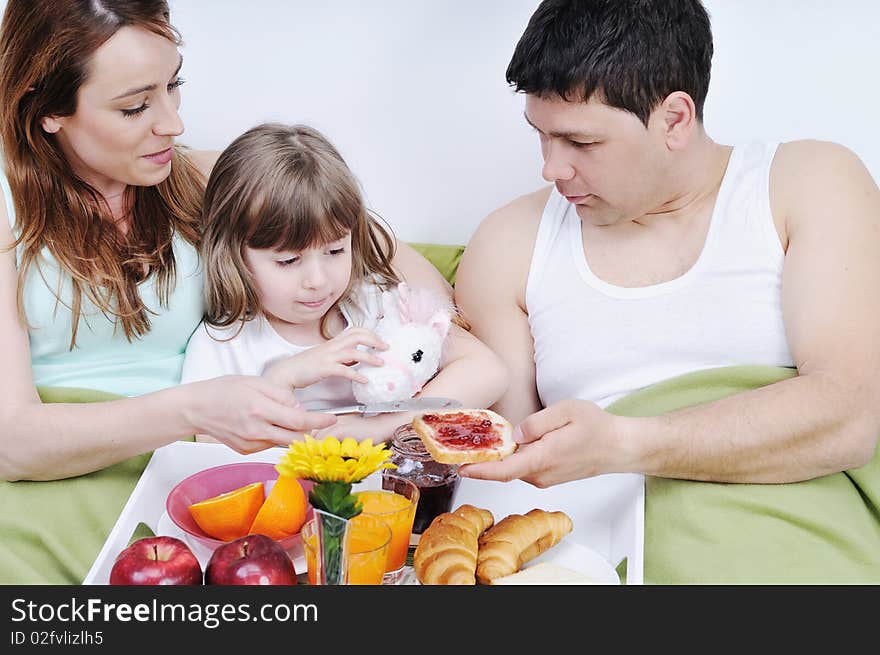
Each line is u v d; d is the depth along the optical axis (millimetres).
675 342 1640
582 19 1486
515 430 1420
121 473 1559
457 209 2168
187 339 1761
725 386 1588
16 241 1566
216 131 2137
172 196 1729
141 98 1493
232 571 1205
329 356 1552
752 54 2059
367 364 1603
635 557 1354
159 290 1674
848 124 2082
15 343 1535
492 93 2072
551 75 1496
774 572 1359
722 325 1626
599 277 1716
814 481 1499
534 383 1805
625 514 1465
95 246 1621
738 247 1639
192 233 1729
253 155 1619
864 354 1489
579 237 1747
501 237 1813
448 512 1439
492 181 2139
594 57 1472
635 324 1663
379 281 1798
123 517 1391
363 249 1778
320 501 1139
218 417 1414
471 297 1838
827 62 2049
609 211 1629
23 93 1508
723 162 1696
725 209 1656
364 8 2037
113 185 1665
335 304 1770
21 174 1571
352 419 1576
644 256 1693
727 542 1400
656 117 1529
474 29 2031
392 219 2178
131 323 1660
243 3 2043
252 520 1367
